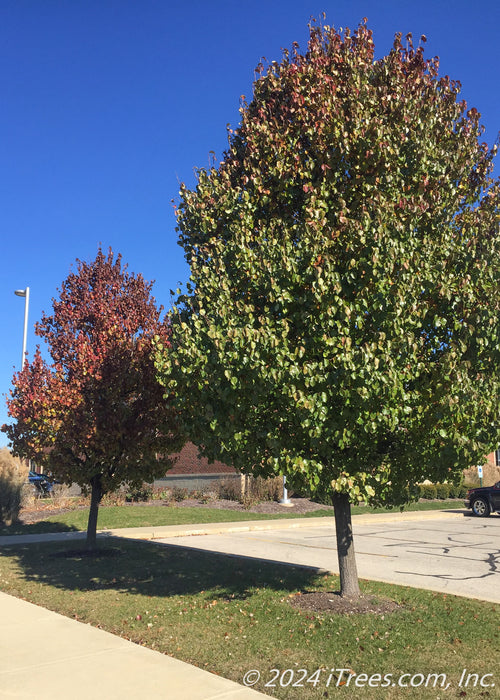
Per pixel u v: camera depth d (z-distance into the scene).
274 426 7.02
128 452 11.62
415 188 7.77
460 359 7.13
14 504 18.09
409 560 12.37
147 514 19.64
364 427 6.38
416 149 7.55
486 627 6.84
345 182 7.72
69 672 5.27
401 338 6.46
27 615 7.42
